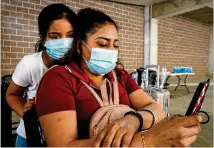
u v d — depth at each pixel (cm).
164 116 98
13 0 411
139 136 71
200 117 69
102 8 547
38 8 444
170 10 585
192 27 851
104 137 71
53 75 84
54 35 143
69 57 101
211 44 948
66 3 485
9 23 409
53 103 77
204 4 530
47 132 76
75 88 87
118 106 92
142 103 112
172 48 765
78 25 103
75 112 81
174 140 68
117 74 111
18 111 140
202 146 246
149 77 336
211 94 586
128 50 604
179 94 604
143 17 633
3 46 403
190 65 864
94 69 99
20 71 143
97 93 94
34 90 147
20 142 135
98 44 98
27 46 434
